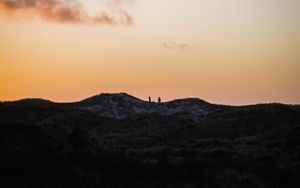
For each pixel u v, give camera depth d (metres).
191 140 73.38
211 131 80.94
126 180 34.91
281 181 39.31
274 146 62.94
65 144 47.16
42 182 31.78
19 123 47.28
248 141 66.31
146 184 34.31
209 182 36.19
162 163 41.16
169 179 36.41
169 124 90.12
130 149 60.59
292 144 63.28
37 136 46.31
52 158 38.25
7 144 42.75
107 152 45.66
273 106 89.62
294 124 78.19
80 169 35.91
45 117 100.25
